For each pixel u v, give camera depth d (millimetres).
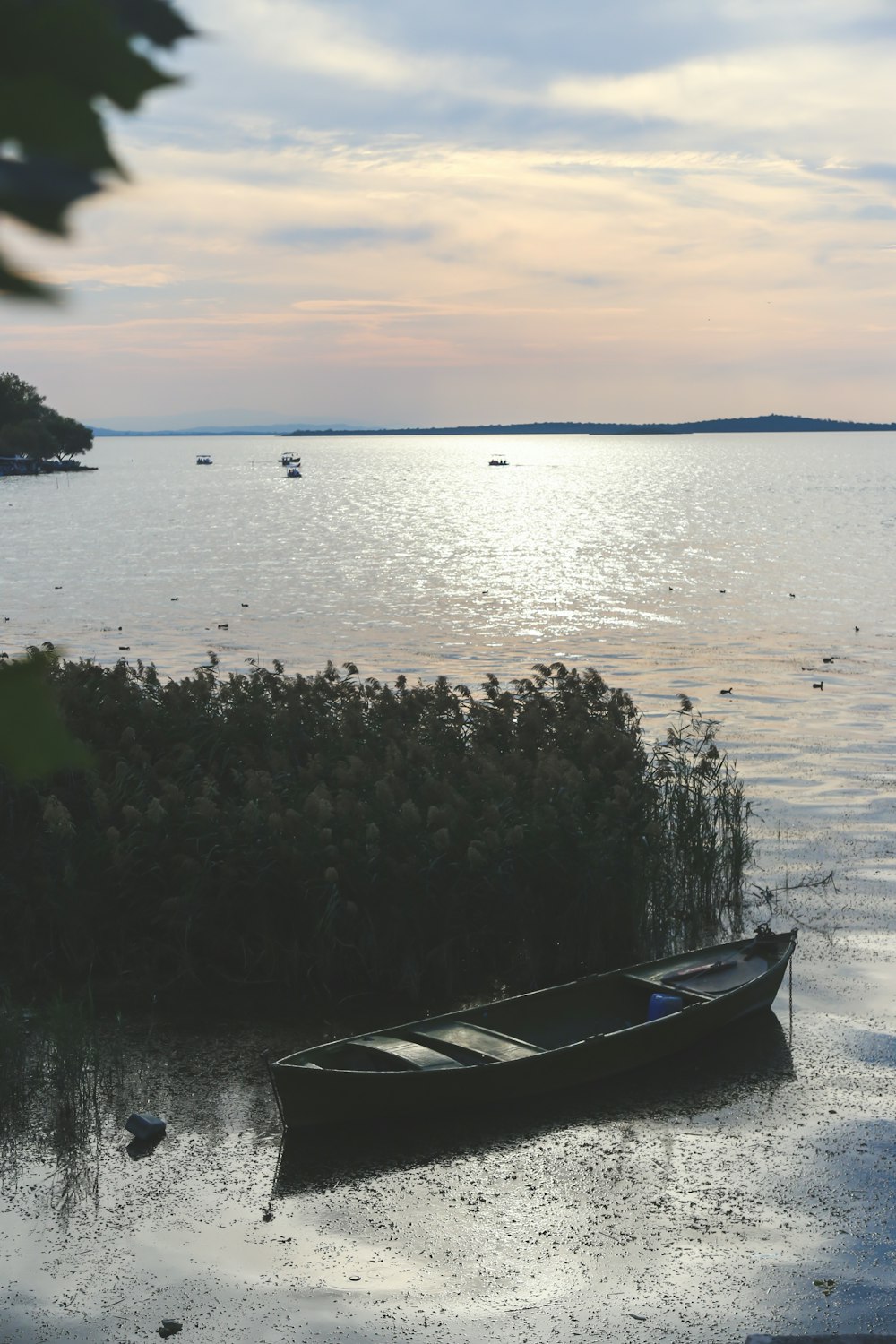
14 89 636
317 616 52875
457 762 19016
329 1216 11172
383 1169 11930
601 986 15266
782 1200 11438
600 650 44375
